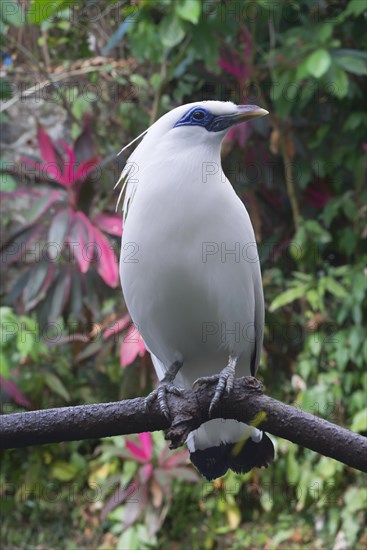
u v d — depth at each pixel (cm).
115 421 358
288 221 1006
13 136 1066
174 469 902
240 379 364
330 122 998
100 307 952
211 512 953
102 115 1024
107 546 939
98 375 1020
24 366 955
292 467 905
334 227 1016
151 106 1041
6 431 342
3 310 877
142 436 899
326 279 907
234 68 947
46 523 980
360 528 904
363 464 329
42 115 1072
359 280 897
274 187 1005
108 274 856
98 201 960
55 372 980
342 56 880
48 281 905
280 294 941
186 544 947
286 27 991
